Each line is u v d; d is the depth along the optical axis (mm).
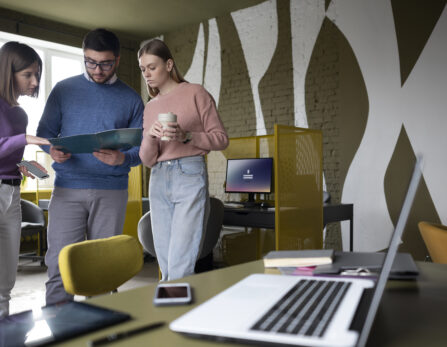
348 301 562
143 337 525
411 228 4184
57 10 5656
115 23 6160
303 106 5074
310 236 3322
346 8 4680
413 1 4199
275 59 5320
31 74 1899
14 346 486
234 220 3365
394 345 513
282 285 665
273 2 5316
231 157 4293
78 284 1133
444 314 628
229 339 478
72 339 523
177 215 1758
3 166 1822
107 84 2160
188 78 6285
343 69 4719
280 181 2814
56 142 1755
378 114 4457
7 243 1856
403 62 4277
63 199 2059
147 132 1829
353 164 4645
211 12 5762
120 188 2170
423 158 502
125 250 1298
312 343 433
